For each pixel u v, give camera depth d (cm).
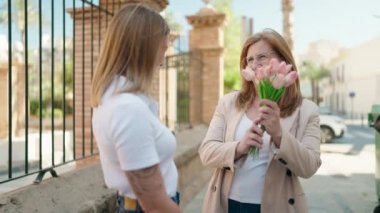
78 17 488
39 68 256
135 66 132
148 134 123
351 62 4297
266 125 164
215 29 939
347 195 554
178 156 492
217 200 189
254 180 183
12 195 216
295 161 169
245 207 183
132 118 121
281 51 186
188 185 553
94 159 435
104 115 126
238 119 194
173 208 125
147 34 133
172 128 772
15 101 1020
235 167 184
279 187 178
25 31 240
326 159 920
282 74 158
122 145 120
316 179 668
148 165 120
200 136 707
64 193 239
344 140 1383
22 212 201
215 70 935
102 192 259
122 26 133
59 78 1313
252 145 168
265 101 163
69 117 1438
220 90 934
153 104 137
